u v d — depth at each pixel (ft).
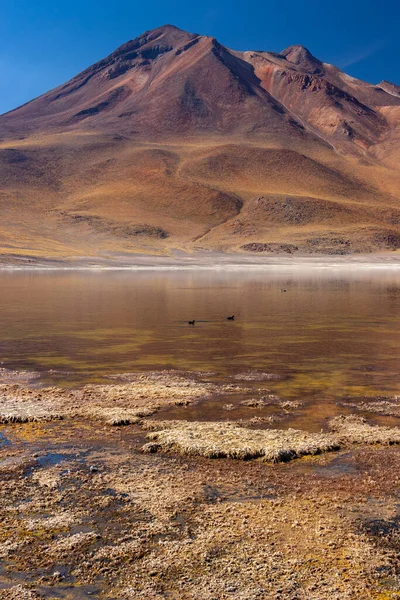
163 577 28.55
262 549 30.86
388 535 32.35
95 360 80.18
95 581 28.30
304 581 28.27
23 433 49.37
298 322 116.47
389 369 74.38
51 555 30.35
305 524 33.42
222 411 56.03
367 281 238.89
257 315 127.34
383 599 26.99
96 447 45.98
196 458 43.70
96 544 31.35
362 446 46.44
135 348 88.69
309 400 60.03
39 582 28.22
